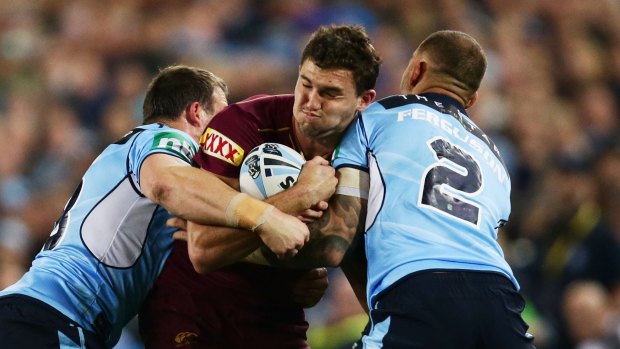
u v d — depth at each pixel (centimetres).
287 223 1591
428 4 4938
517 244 3375
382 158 1656
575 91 4925
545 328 3088
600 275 3256
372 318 1595
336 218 1656
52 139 4347
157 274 1836
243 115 1739
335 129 1655
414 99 1730
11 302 1720
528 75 4875
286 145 1741
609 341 2994
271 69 4434
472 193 1650
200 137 1828
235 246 1641
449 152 1669
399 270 1574
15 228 3516
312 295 1841
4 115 4444
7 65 4816
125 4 4959
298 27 4738
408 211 1608
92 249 1773
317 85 1619
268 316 1833
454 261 1577
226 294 1816
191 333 1814
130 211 1789
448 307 1549
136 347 2884
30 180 4178
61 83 4597
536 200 3497
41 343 1695
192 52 4631
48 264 1764
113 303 1788
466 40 1789
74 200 1839
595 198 3369
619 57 5156
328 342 2858
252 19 4825
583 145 4350
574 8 5316
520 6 5272
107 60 4709
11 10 5175
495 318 1566
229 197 1614
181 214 1647
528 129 4331
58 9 5153
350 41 1627
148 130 1816
